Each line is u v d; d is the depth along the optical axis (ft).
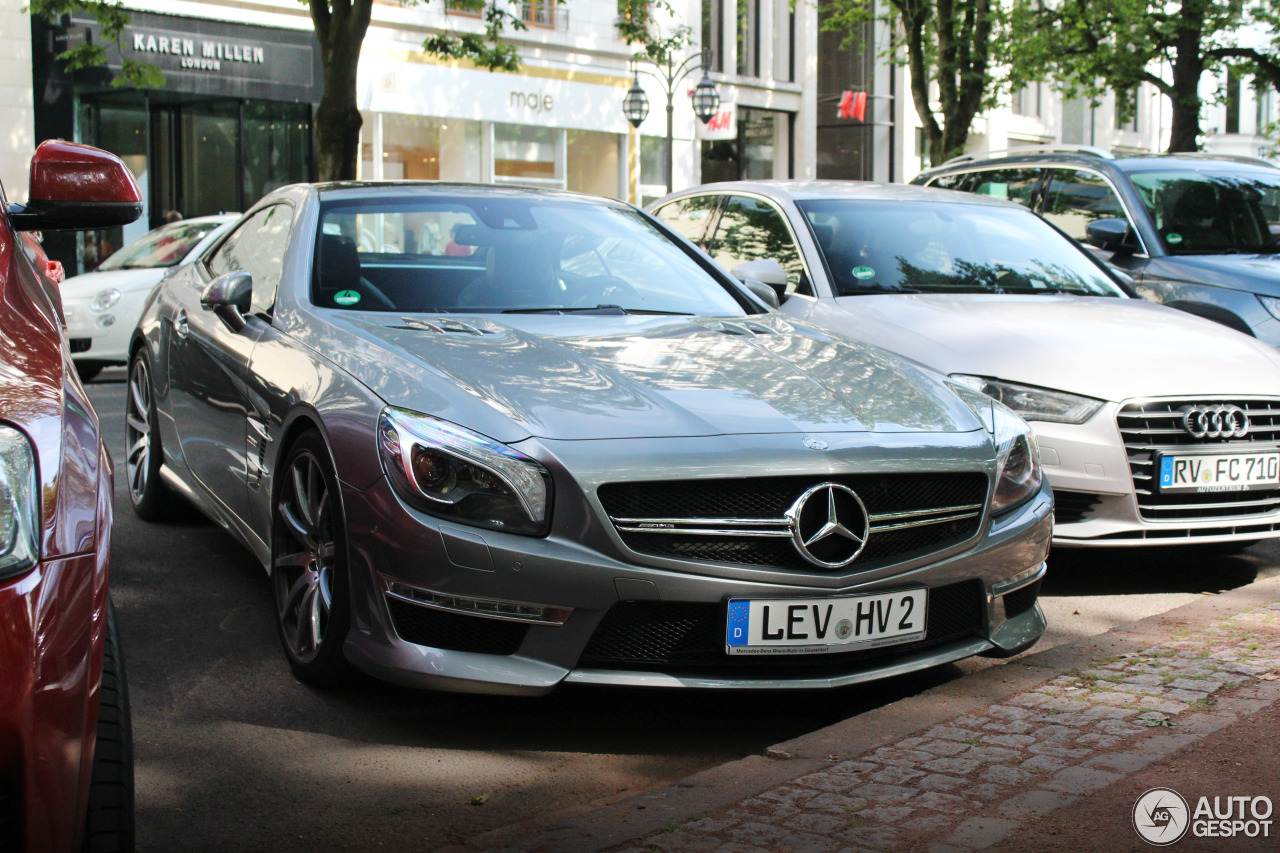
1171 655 12.87
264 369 13.65
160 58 63.98
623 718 12.01
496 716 11.93
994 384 16.62
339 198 15.76
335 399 11.84
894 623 11.44
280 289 14.61
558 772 10.66
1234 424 16.43
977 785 9.58
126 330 40.63
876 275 20.34
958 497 12.03
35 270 9.23
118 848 6.97
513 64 65.62
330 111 48.34
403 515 10.77
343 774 10.48
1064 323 17.99
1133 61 69.46
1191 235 25.90
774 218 21.88
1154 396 16.22
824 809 9.16
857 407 12.10
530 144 81.10
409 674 10.79
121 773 7.19
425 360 11.99
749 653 10.89
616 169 87.30
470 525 10.61
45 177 9.46
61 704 5.93
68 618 6.06
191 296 17.72
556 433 10.84
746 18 100.22
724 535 10.82
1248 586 16.48
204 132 66.59
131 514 20.18
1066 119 139.44
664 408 11.42
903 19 67.97
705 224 23.81
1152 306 19.98
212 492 15.97
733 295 16.35
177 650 13.53
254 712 11.80
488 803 9.98
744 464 10.84
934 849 8.45
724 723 11.95
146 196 64.28
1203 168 27.55
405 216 15.62
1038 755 10.19
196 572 16.71
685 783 9.73
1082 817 8.97
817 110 108.47
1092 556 19.30
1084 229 27.14
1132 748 10.30
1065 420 16.24
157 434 19.02
